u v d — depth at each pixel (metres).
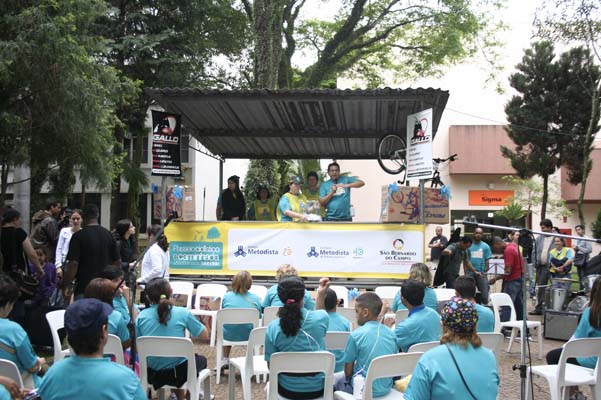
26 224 12.88
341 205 9.31
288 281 4.20
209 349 7.58
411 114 8.78
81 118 8.06
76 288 6.39
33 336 6.78
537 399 5.70
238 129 10.98
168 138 8.45
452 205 24.52
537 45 18.97
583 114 18.27
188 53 17.33
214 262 8.40
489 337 4.90
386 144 11.01
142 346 4.41
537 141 18.81
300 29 20.91
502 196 24.30
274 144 12.26
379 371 3.84
